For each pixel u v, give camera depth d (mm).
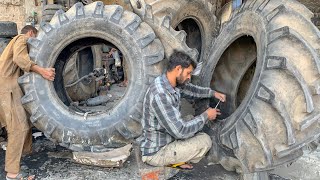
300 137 2611
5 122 3396
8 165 3193
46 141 4277
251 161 2725
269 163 2609
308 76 2635
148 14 3727
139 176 3336
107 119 3441
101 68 7105
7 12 10688
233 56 3871
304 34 2787
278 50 2689
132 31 3496
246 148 2713
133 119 3414
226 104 3789
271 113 2596
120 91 8047
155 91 2732
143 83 3438
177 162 2967
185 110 4301
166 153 2900
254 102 2670
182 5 4695
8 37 4215
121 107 3457
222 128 3031
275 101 2527
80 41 3947
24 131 3311
